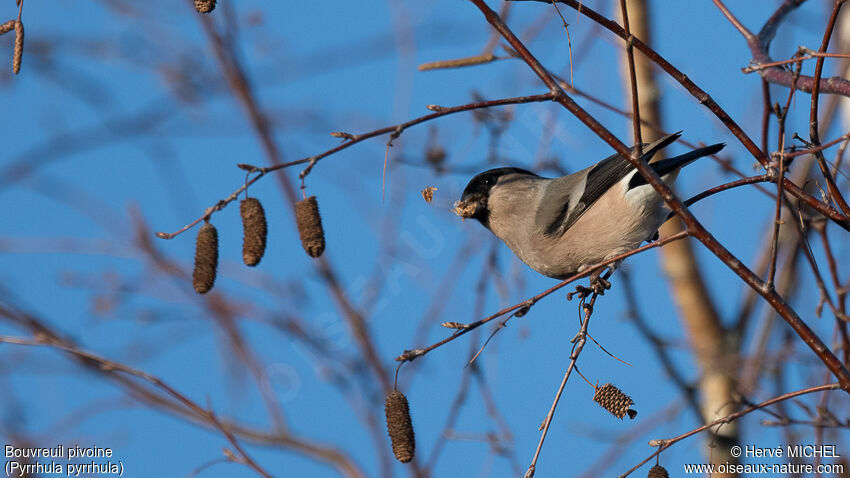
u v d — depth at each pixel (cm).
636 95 697
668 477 741
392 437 732
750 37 879
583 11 739
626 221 955
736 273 693
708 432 1061
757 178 776
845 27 1141
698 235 707
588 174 996
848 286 905
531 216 1018
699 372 1162
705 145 957
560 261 1014
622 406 747
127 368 909
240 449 904
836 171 804
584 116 704
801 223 841
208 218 729
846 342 870
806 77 800
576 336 770
